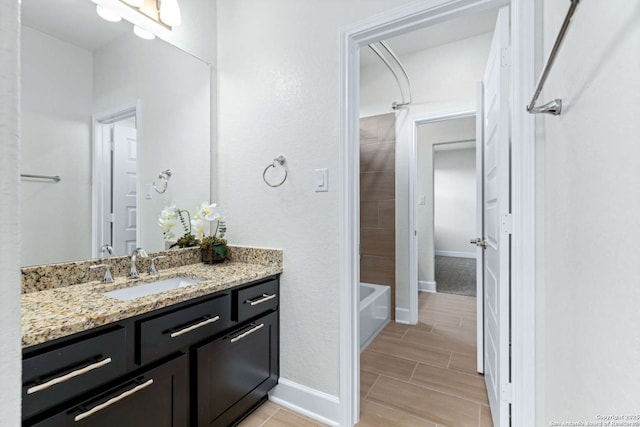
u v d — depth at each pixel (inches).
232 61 79.0
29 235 51.3
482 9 53.8
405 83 119.6
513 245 50.7
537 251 47.9
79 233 57.4
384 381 79.7
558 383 39.8
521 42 49.0
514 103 50.3
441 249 301.3
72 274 54.5
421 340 105.0
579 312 32.3
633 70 21.3
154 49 68.8
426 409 68.3
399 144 123.0
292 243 69.2
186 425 50.4
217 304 55.7
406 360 91.0
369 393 74.4
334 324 64.2
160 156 69.8
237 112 77.8
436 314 130.8
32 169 52.4
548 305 44.8
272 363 68.7
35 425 33.3
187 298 49.8
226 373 57.2
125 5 64.2
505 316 53.2
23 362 32.8
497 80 57.2
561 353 38.4
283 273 70.3
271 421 64.6
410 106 119.8
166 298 46.8
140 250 61.4
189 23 75.4
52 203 54.3
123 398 41.2
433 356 93.5
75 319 37.5
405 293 122.0
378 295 113.7
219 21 81.6
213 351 54.4
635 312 21.4
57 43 55.4
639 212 20.8
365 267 129.3
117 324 41.7
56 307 41.9
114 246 62.5
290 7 69.9
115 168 62.8
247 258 74.9
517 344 49.8
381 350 97.7
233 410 59.0
